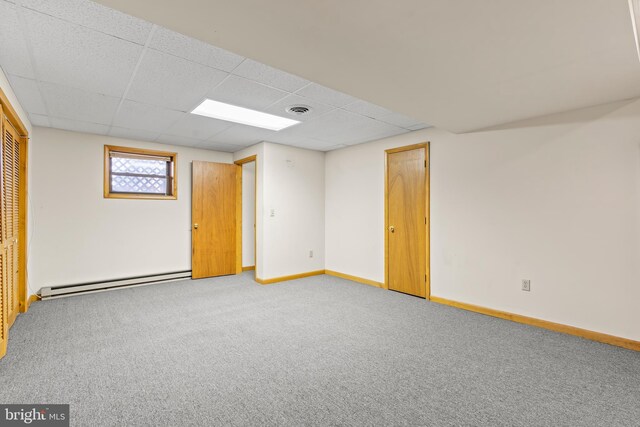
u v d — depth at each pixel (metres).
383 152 4.71
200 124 3.91
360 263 5.08
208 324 3.19
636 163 2.62
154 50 2.15
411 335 2.94
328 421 1.74
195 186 5.20
